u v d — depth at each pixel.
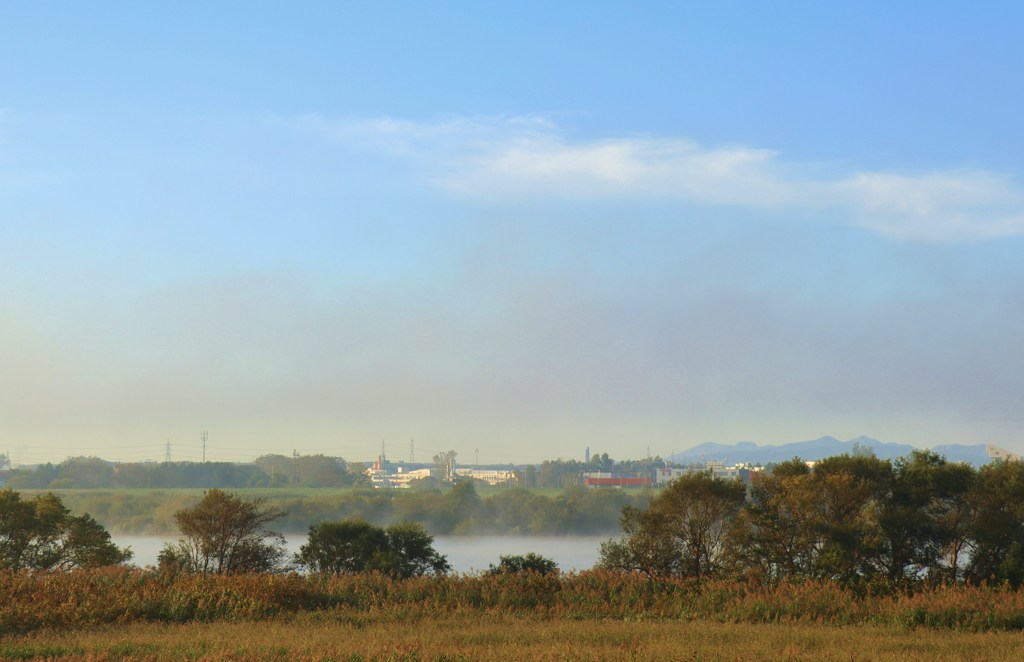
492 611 29.19
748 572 42.38
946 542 43.12
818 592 31.50
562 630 24.38
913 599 29.23
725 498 46.88
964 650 21.62
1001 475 43.44
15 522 48.25
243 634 23.06
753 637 23.64
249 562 48.97
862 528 42.56
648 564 46.56
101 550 49.56
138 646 21.23
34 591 29.02
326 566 48.72
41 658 19.47
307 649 20.45
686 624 26.86
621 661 19.45
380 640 22.33
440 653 19.98
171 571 38.72
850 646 21.97
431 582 34.19
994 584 40.44
